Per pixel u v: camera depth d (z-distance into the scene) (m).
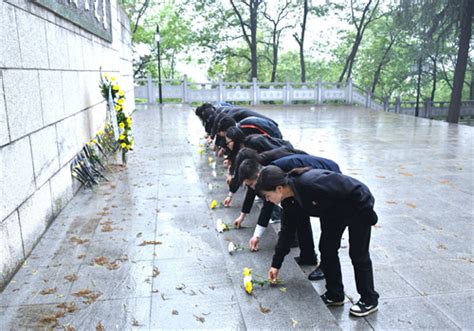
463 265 3.47
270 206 3.22
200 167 6.30
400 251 3.75
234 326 2.42
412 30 19.30
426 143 9.52
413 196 5.43
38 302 2.69
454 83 18.67
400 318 2.71
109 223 4.05
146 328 2.40
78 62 5.82
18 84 3.46
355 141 9.75
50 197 4.12
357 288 2.74
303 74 25.09
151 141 8.55
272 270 2.82
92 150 5.98
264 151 3.39
